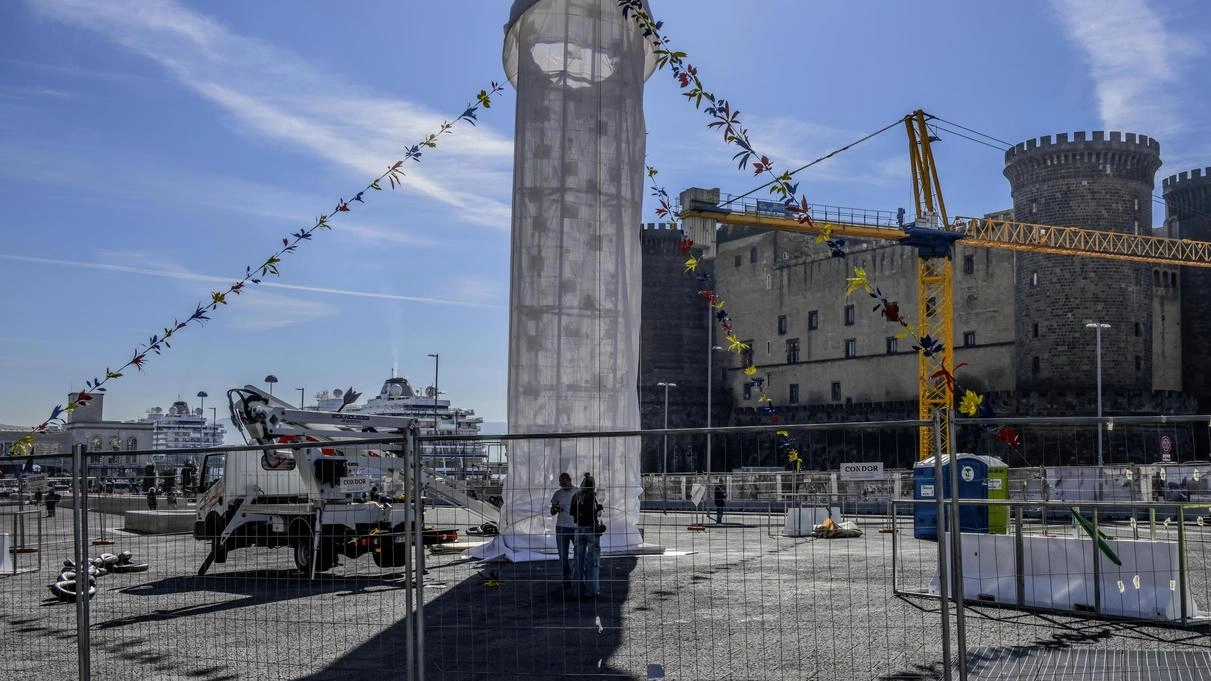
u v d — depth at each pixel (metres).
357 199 14.56
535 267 22.02
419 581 8.41
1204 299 91.81
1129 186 90.94
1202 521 13.93
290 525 17.53
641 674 9.26
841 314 102.44
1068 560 12.70
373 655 10.35
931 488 24.31
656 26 11.47
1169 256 90.00
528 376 21.64
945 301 85.19
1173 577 11.76
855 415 98.75
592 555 12.85
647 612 12.48
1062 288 86.38
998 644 10.48
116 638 11.89
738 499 10.17
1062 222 91.12
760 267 113.31
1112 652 9.94
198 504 20.05
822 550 18.89
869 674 9.09
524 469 20.61
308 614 13.14
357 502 18.09
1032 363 87.44
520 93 22.62
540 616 12.44
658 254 118.88
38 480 13.04
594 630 11.39
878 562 17.41
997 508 22.83
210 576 14.84
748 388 113.06
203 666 10.15
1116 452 78.44
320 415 19.66
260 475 19.22
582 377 21.70
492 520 20.16
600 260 22.16
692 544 10.59
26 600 15.62
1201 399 91.25
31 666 10.45
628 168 22.78
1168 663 9.34
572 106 22.33
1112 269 86.94
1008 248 83.88
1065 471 19.84
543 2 22.42
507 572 17.06
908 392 94.31
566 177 22.17
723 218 80.06
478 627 11.80
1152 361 89.25
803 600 13.41
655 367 116.38
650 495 11.79
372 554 18.77
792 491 10.15
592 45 22.58
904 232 82.06
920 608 12.91
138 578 17.08
